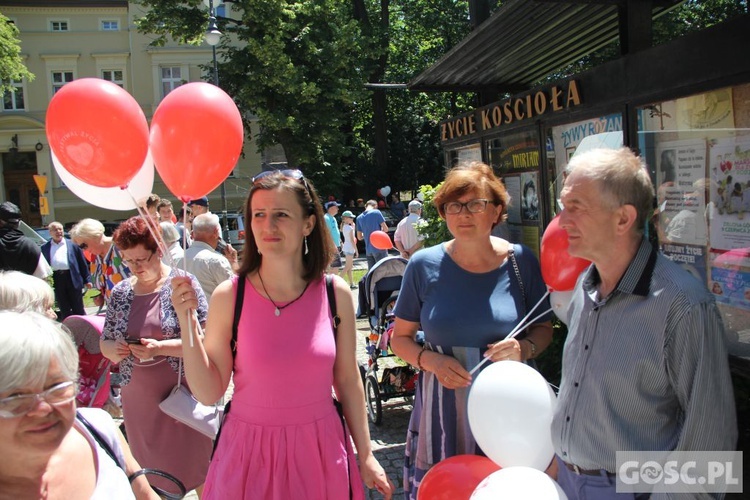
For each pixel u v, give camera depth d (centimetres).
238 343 224
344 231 1312
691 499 164
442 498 228
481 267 267
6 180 2845
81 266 811
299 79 2162
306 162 2306
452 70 651
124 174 232
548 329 274
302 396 219
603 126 448
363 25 2516
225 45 2288
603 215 179
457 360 257
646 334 172
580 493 191
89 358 363
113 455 181
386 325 522
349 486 229
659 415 175
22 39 2816
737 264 349
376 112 2619
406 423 521
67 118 221
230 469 216
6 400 136
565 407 196
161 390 315
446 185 264
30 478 150
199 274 446
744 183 335
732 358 356
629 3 410
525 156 579
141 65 2844
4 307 216
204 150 228
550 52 603
